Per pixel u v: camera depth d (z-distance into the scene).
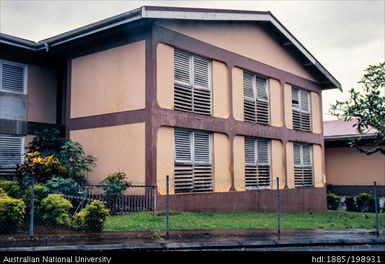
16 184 11.95
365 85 15.22
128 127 14.05
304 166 21.89
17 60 16.16
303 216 16.44
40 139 15.07
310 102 22.72
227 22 17.11
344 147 26.27
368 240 10.10
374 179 24.88
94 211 10.11
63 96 17.25
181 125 14.54
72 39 14.74
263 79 19.34
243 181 17.34
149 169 13.39
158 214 12.67
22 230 9.95
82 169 14.18
